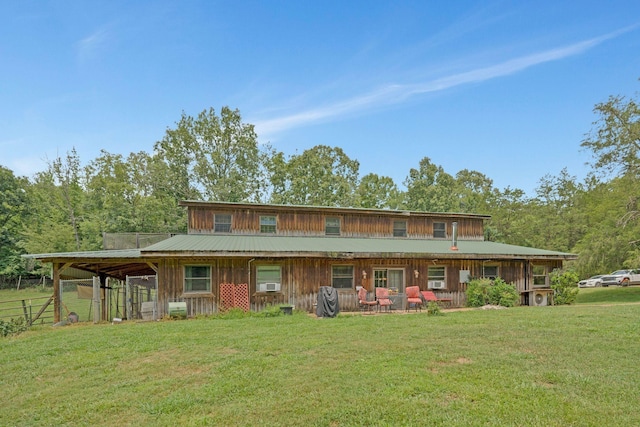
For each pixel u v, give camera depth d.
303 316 12.92
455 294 16.98
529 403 4.78
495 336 8.30
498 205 41.38
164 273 13.87
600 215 26.45
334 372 6.05
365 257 15.25
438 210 39.97
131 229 33.75
